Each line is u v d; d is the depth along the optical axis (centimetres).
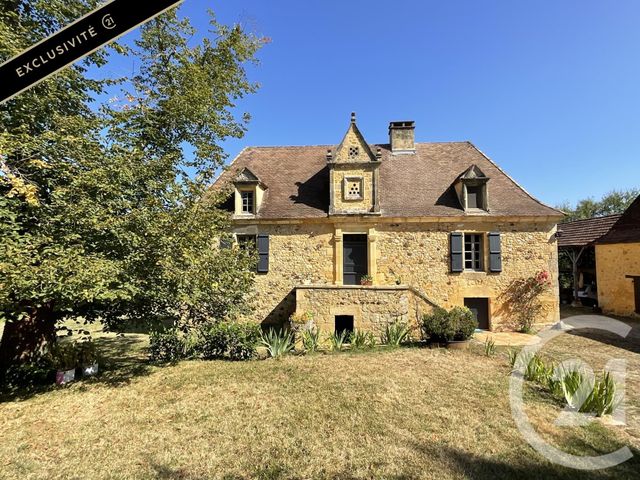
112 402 498
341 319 978
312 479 317
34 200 436
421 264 1091
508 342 894
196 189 643
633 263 1229
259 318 1100
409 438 388
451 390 526
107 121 612
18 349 623
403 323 874
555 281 1066
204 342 754
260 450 365
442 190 1175
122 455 358
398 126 1362
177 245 535
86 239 496
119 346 905
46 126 557
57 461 348
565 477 318
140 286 535
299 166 1332
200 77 718
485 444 375
